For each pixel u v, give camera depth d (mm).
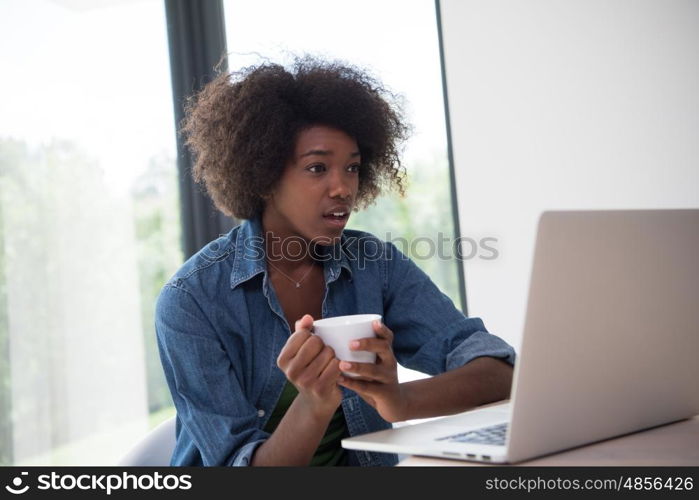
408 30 2508
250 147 1166
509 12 2398
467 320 1244
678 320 818
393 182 1446
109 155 2631
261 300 1194
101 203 2615
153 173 2625
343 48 2543
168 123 2613
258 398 1165
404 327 1291
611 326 754
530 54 2385
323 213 1153
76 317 2533
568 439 741
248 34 2600
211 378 1087
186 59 2586
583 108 2342
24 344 2387
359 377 864
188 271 1178
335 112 1157
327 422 920
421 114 2498
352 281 1272
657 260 789
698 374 854
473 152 2453
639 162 2297
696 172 2238
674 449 736
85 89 2617
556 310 705
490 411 956
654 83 2277
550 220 692
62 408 2482
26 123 2443
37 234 2453
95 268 2588
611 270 747
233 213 1268
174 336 1105
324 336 853
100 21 2639
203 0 2605
